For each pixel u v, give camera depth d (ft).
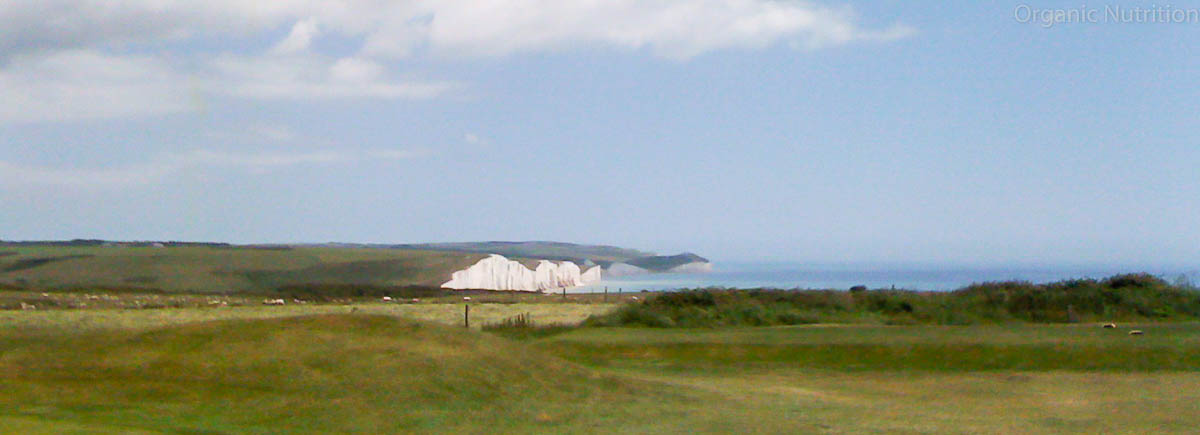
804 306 122.42
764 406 55.83
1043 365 74.08
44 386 47.65
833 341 84.69
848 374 72.59
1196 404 57.26
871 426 49.67
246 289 302.66
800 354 80.59
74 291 275.80
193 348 54.24
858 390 64.18
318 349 55.21
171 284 303.27
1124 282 127.34
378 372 52.37
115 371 50.49
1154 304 120.37
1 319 144.36
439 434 44.29
